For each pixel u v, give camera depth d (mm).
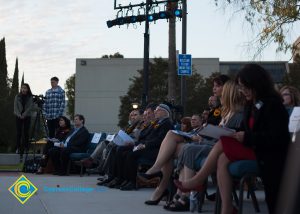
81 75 51500
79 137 10547
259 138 3529
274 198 3496
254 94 3756
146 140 7492
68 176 10242
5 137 27531
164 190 6051
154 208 5793
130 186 7605
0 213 5398
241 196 3844
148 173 5852
